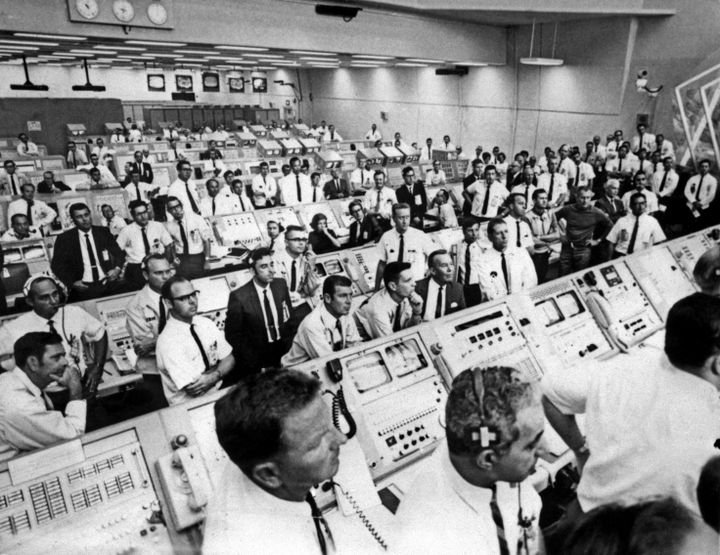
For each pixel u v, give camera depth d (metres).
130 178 7.60
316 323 2.57
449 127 14.54
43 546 1.34
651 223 4.71
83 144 13.57
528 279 3.68
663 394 1.28
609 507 0.65
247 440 0.88
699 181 7.58
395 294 2.79
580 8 8.95
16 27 6.22
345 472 1.62
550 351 2.46
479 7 8.73
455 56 10.98
